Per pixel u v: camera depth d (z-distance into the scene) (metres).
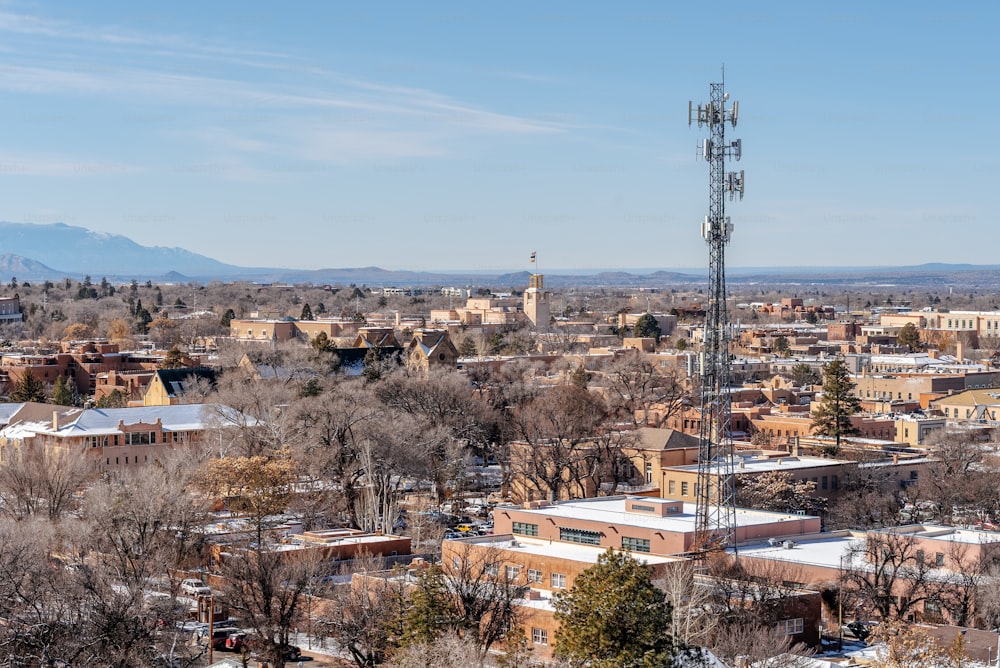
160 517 181.62
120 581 164.50
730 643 138.12
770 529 190.38
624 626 118.75
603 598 118.81
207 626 164.75
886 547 179.62
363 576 157.88
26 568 153.38
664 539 174.88
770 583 158.88
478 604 143.12
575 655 118.75
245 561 160.00
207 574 177.38
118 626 144.00
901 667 125.75
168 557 176.62
